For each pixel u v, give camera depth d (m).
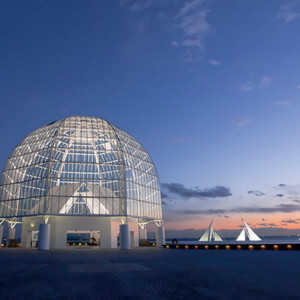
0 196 49.22
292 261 21.88
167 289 10.85
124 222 45.09
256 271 16.03
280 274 14.78
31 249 42.50
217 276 14.17
